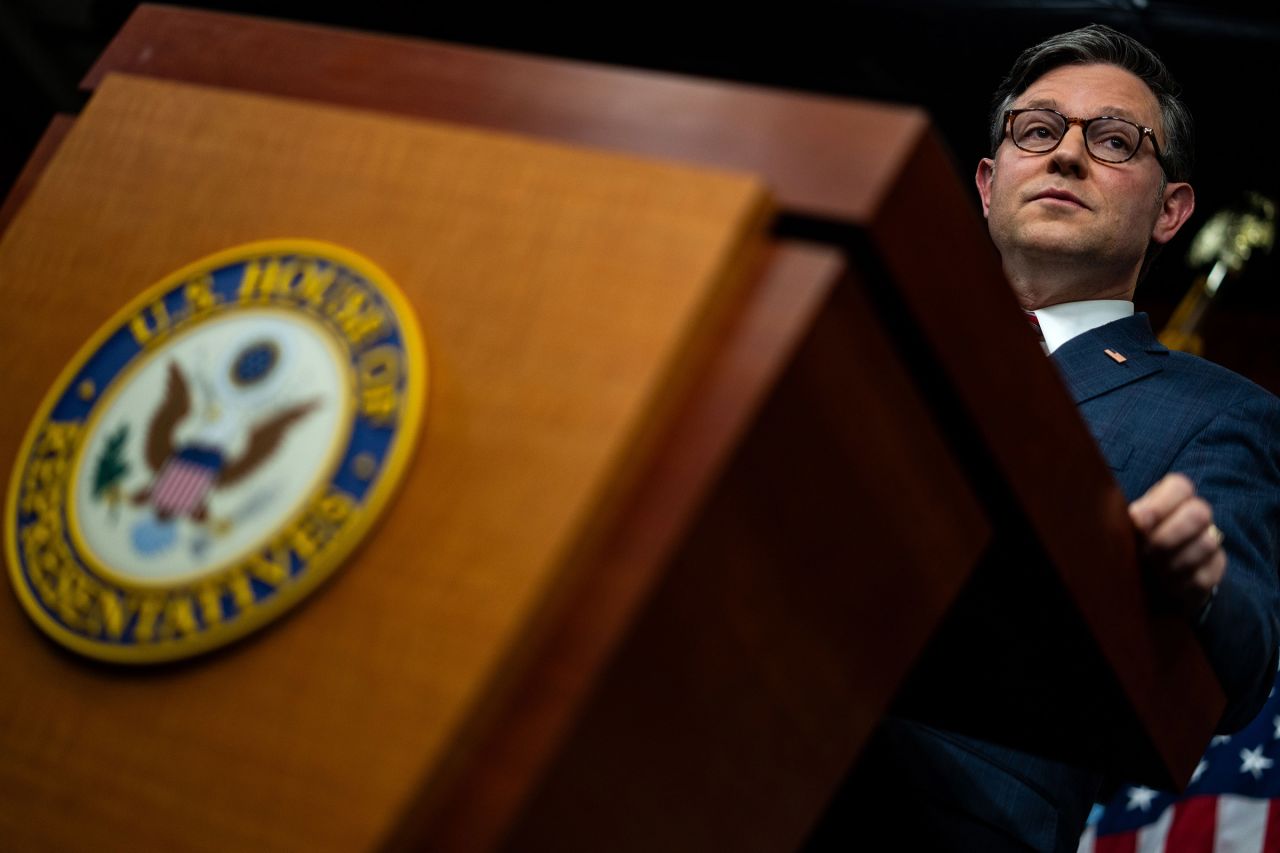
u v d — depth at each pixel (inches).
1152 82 75.5
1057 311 69.4
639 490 25.0
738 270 26.2
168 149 32.3
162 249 31.0
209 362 28.4
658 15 177.8
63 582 27.8
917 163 28.2
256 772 24.6
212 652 25.9
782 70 181.3
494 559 24.2
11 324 31.6
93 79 36.8
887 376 28.8
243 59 35.1
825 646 29.1
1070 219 68.7
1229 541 54.8
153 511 27.5
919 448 30.1
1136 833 108.5
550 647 24.2
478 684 23.5
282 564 25.7
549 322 26.0
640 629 24.9
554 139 30.3
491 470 25.0
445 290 27.1
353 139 30.1
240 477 26.9
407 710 23.8
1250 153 182.1
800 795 29.7
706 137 29.2
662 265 25.9
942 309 29.3
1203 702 41.8
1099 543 35.9
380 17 177.8
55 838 25.8
